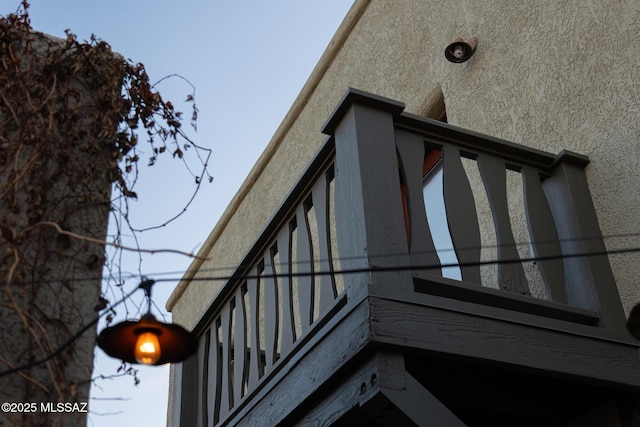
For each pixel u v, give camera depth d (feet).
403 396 9.05
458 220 11.30
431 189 18.33
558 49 15.08
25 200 8.49
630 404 10.93
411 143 11.58
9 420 7.43
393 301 9.53
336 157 11.32
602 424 11.15
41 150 8.42
